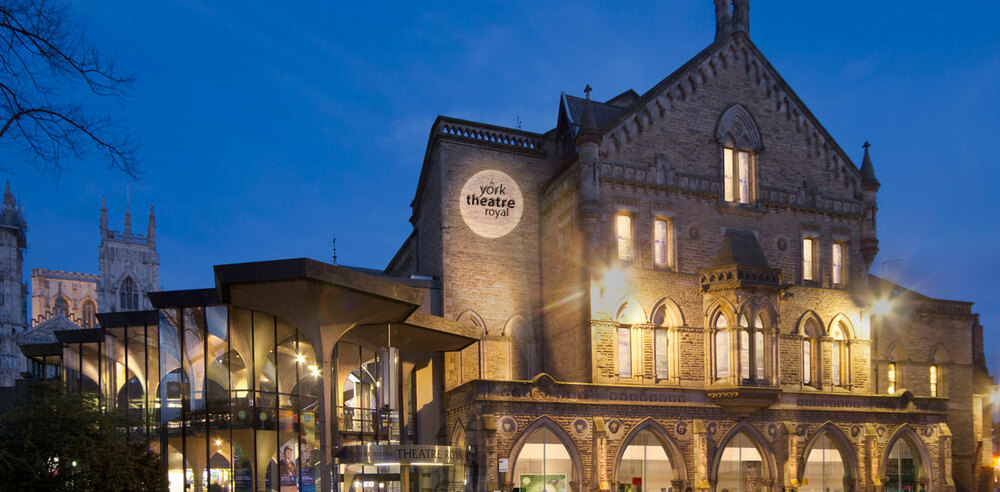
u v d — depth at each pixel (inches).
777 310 1657.2
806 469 1686.8
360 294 1214.9
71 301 6171.3
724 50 1845.5
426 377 1695.4
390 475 1397.6
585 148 1646.2
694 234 1729.8
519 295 1813.5
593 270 1601.9
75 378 1416.1
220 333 1270.9
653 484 1545.3
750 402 1590.8
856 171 1935.3
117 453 1017.5
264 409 1282.0
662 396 1565.0
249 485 1416.1
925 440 1795.0
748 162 1824.6
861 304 1865.2
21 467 897.5
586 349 1590.8
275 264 1125.7
